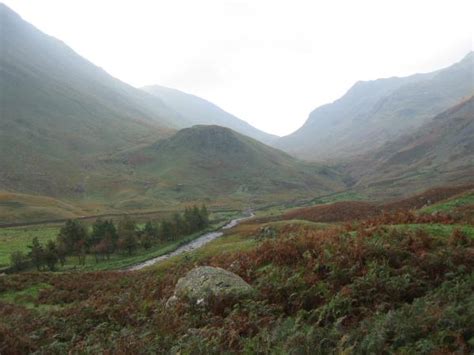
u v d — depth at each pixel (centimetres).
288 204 16375
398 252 1349
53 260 5681
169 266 3531
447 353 697
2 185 17388
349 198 14388
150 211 14912
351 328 941
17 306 2336
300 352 792
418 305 915
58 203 15325
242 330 1062
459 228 1619
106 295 2377
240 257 1969
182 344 995
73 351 1197
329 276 1292
